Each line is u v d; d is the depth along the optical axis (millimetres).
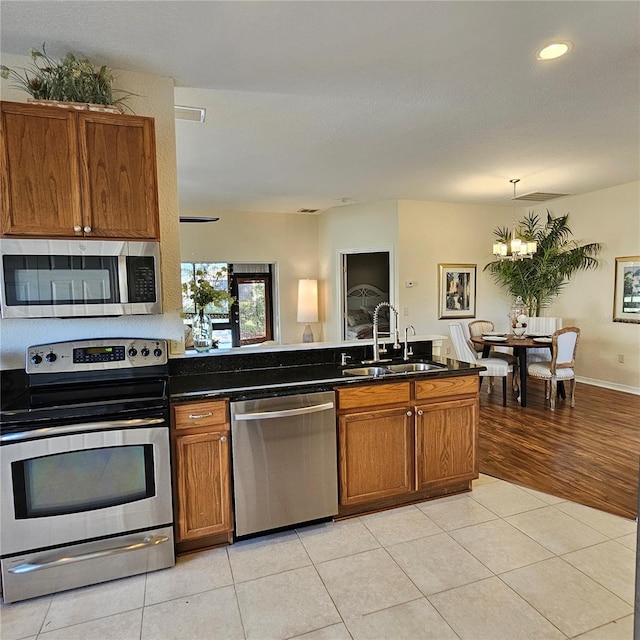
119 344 2471
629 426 4238
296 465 2447
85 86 2178
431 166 4582
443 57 2379
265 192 5848
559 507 2727
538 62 2455
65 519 1992
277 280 7629
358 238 6820
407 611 1876
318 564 2205
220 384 2439
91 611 1903
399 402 2689
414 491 2773
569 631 1756
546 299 6648
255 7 1911
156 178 2229
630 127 3471
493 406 5016
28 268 2041
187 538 2262
